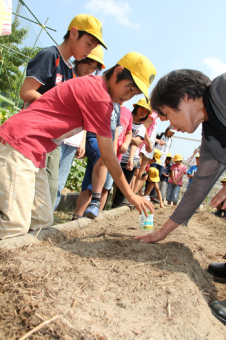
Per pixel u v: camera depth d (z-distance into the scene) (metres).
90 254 2.06
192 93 1.67
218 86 1.62
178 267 1.95
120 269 1.82
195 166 7.38
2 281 1.45
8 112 5.47
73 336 1.15
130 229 2.99
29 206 2.01
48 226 2.37
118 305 1.43
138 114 4.09
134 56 1.89
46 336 1.13
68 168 3.17
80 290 1.50
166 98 1.72
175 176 7.34
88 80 1.93
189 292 1.64
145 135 4.70
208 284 2.10
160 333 1.28
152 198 7.25
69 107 1.96
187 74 1.69
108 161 2.03
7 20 3.09
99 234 2.64
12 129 1.93
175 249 2.31
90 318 1.29
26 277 1.51
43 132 1.97
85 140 3.34
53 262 1.77
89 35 2.38
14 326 1.15
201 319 1.44
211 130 1.85
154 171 5.91
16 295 1.33
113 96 1.98
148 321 1.35
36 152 1.98
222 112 1.64
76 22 2.38
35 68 2.28
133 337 1.23
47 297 1.37
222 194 2.07
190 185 2.31
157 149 6.40
